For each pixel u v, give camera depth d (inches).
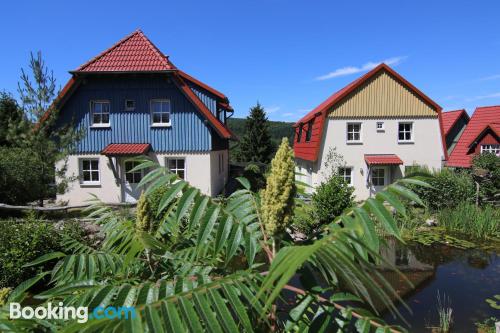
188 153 662.5
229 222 78.0
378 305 274.1
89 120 653.9
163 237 114.0
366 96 778.8
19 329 70.1
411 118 783.1
